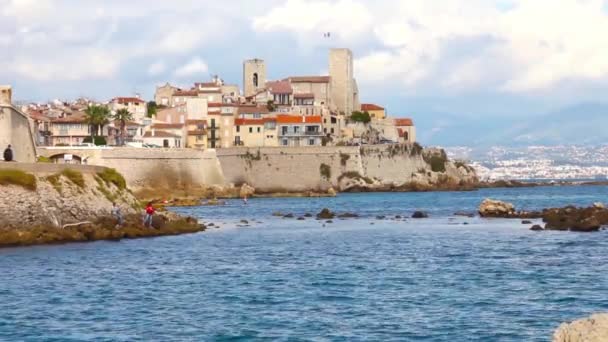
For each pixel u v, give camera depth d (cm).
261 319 6506
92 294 7662
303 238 13225
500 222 16088
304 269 9356
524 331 5988
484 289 7750
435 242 12275
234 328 6203
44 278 8581
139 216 14038
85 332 6103
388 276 8719
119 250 11119
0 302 7250
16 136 16062
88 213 12875
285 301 7269
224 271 9200
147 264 9744
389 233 14075
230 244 12175
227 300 7344
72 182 13138
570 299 7150
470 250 11038
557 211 16662
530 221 15762
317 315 6644
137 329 6197
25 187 12075
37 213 11975
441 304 7038
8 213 11638
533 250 10838
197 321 6450
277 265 9719
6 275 8769
